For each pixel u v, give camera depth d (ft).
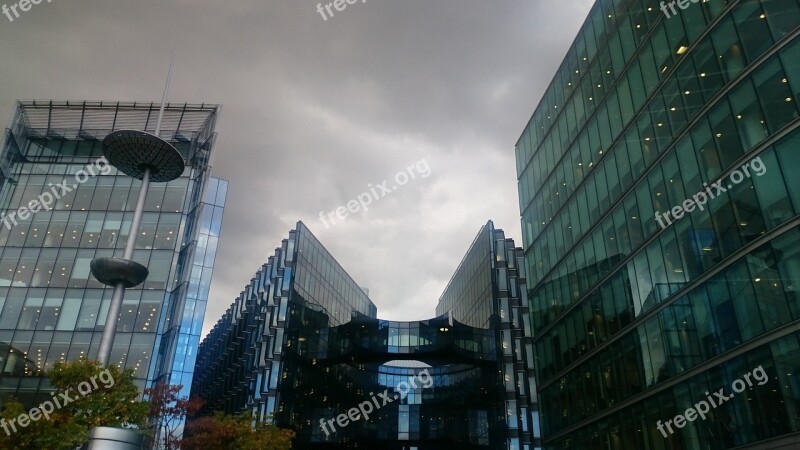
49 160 155.74
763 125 78.69
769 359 72.28
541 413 146.10
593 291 124.26
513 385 210.59
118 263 89.04
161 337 129.70
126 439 70.23
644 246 105.50
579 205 135.95
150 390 108.06
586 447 119.96
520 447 200.44
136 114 166.20
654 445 95.55
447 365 286.87
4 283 134.31
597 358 119.24
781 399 69.51
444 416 273.33
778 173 74.79
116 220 146.61
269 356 200.44
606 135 125.70
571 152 143.95
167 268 139.23
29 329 128.36
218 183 196.95
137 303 133.39
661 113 104.78
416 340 265.95
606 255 120.06
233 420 113.80
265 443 111.75
